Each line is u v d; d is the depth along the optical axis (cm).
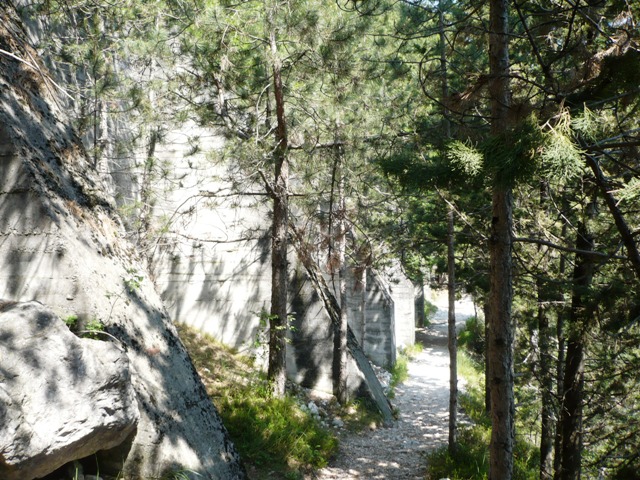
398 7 1201
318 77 1156
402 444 1368
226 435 772
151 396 667
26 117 711
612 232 870
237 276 1499
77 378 503
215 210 1426
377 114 1238
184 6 1045
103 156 1169
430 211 1289
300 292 1516
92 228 728
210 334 1476
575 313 873
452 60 1112
